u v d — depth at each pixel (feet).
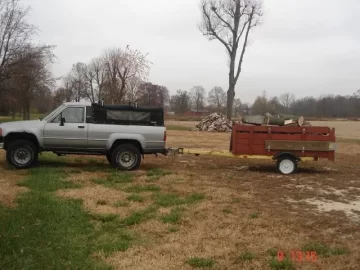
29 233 18.40
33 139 36.52
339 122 247.09
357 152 61.62
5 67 106.52
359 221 22.66
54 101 204.33
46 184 29.09
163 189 29.63
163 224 21.15
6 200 24.17
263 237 19.52
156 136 37.11
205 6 125.59
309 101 338.95
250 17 125.39
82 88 222.89
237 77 126.82
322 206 25.99
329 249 18.02
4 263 15.10
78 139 36.17
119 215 22.43
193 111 299.58
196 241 18.76
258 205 25.72
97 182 31.32
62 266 15.35
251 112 272.51
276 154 38.06
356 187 32.50
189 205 25.13
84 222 20.97
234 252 17.48
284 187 31.68
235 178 35.12
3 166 36.50
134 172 36.11
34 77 123.34
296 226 21.36
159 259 16.61
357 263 16.57
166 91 316.60
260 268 15.99
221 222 21.70
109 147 36.65
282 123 40.06
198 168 40.73
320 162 47.62
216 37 126.62
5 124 35.88
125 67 110.32
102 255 16.74
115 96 108.88
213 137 87.40
